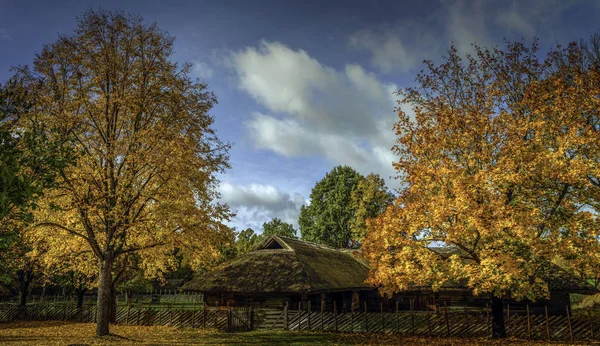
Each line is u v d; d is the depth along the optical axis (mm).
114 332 21719
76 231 20188
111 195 17516
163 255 23281
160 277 26016
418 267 16328
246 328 22828
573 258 14531
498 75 17891
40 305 29828
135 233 19922
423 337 19250
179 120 19391
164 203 18797
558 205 15414
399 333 20562
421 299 29344
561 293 23953
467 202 14039
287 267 25141
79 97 17953
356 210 49969
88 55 18469
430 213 15328
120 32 19375
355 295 31000
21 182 7102
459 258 15469
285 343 17484
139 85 18922
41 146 9703
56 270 28391
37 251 21969
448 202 14711
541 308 24078
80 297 33062
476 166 16500
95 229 20297
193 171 18875
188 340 18500
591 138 14047
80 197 17281
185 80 20031
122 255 26938
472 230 15195
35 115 15539
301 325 22391
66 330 22688
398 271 16406
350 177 53688
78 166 17766
